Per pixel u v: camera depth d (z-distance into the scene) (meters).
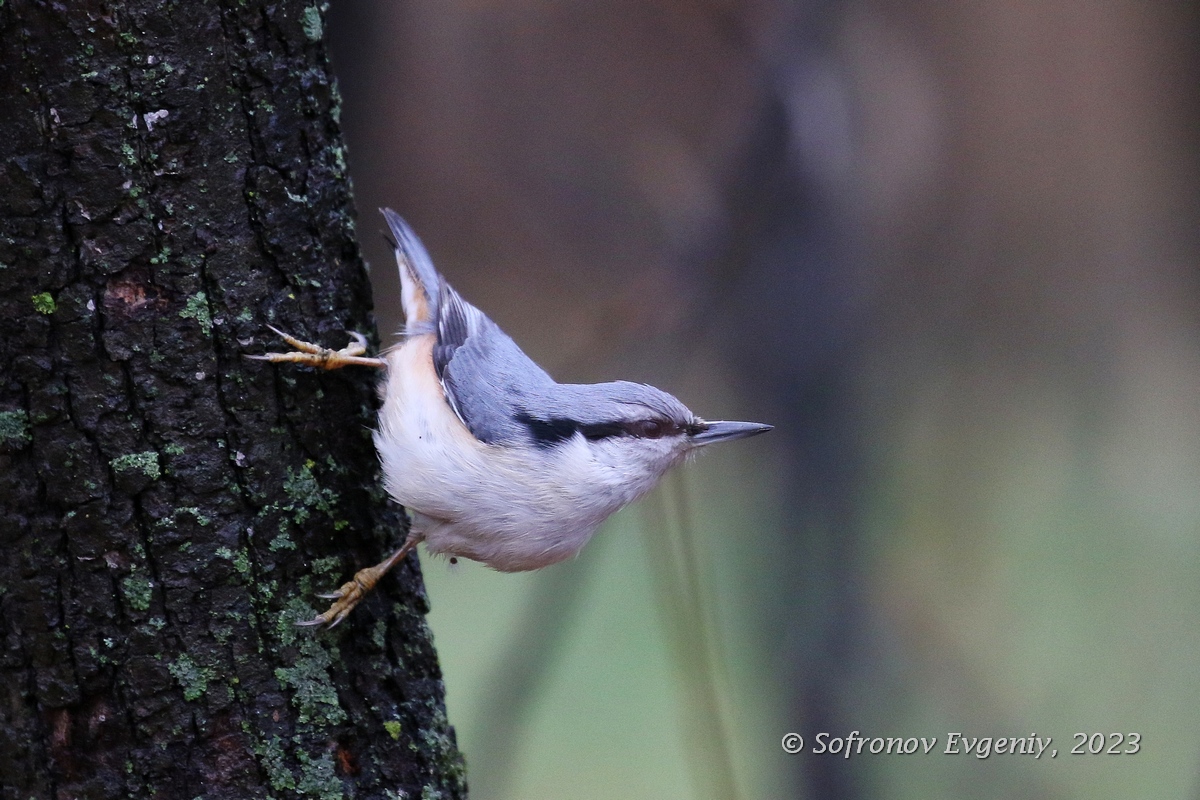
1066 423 12.29
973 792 10.38
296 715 5.55
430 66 11.91
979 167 11.21
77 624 5.18
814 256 10.70
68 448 5.12
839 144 10.54
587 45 11.52
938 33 10.93
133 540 5.21
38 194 4.99
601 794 11.55
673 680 11.52
